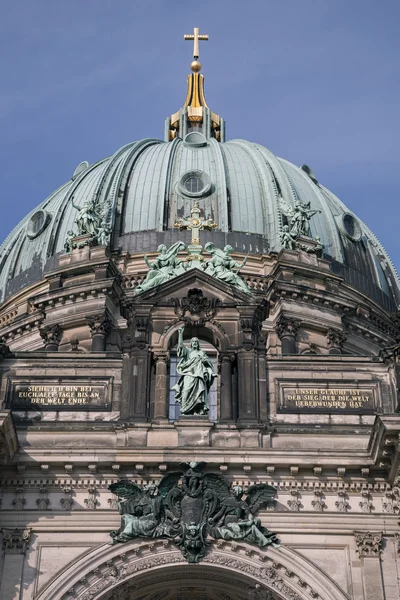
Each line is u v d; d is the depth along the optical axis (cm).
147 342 9512
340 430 9169
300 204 13338
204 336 9762
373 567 8581
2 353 9506
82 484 8875
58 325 12269
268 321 12344
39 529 8712
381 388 9462
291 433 9112
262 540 8644
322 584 8538
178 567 8631
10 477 8869
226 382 9350
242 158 14350
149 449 8838
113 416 9262
